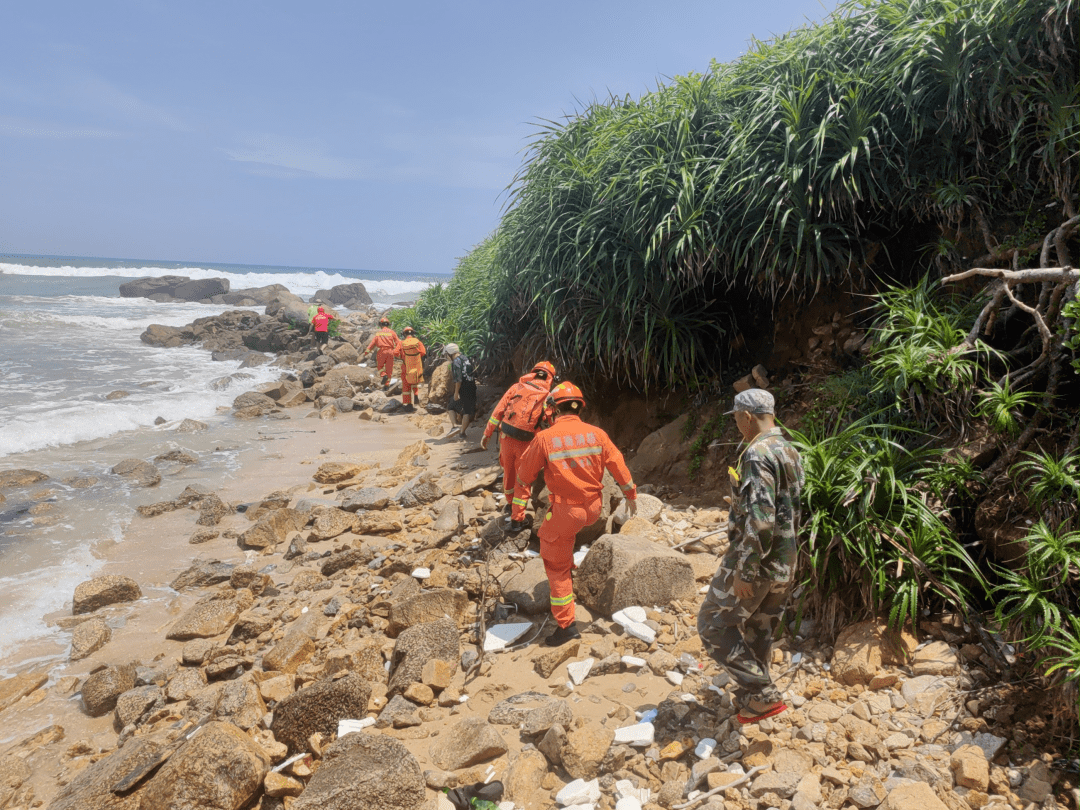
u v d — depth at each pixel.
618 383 7.09
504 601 4.52
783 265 5.41
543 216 7.02
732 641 2.86
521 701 3.37
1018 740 2.70
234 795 2.78
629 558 4.17
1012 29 4.57
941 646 3.22
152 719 3.57
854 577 3.52
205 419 11.68
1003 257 4.46
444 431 10.28
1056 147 4.33
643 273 6.05
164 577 5.51
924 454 3.85
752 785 2.63
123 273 70.00
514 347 9.79
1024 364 4.15
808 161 5.08
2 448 9.12
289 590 5.14
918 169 5.14
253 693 3.53
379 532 6.09
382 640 4.24
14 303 32.16
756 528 2.64
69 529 6.45
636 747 2.96
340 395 14.16
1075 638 2.72
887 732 2.83
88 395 12.50
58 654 4.36
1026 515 3.44
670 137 6.29
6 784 3.14
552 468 3.84
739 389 6.01
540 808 2.72
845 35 5.63
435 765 3.02
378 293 63.00
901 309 4.43
